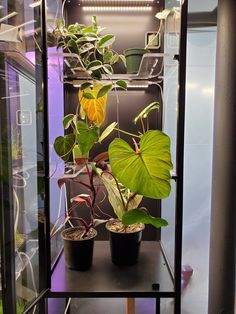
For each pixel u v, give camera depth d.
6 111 0.78
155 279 0.98
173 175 0.93
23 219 0.96
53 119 1.09
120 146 0.85
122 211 1.03
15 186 0.87
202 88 1.35
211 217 1.28
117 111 1.33
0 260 0.77
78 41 1.06
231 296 1.22
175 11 0.98
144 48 1.20
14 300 0.82
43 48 0.90
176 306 0.93
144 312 1.32
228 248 1.21
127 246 1.05
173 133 1.02
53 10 1.06
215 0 1.29
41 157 0.94
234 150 1.20
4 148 0.77
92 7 1.29
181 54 0.90
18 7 0.85
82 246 1.01
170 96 1.09
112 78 1.14
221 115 1.21
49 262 0.95
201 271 1.40
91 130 1.00
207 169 1.38
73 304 1.36
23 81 0.92
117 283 0.95
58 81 1.16
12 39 0.80
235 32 1.17
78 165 1.06
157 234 1.33
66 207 1.25
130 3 1.28
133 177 0.83
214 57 1.34
